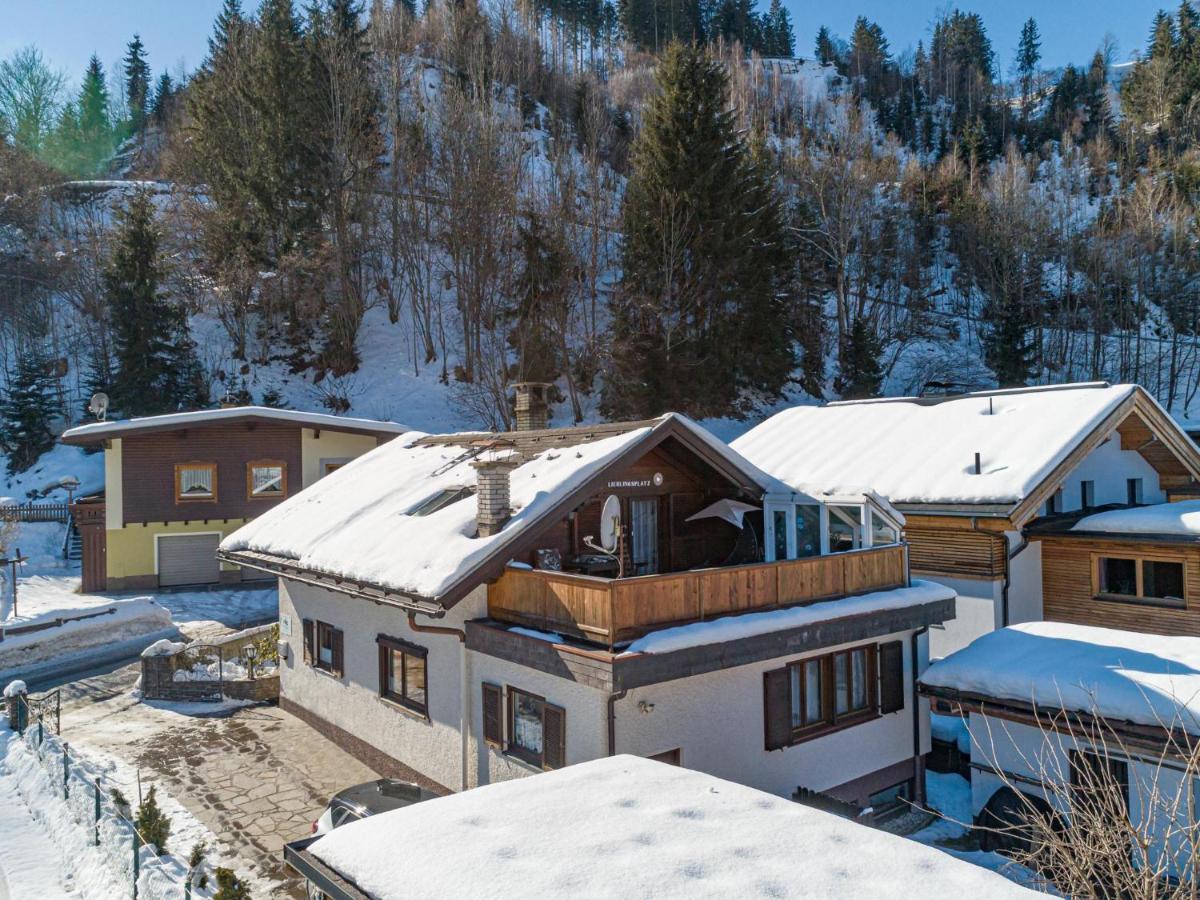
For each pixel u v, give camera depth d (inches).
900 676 507.2
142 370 1626.5
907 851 227.8
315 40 2026.3
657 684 390.9
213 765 549.0
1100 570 700.7
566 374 1765.5
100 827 422.0
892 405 934.4
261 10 2078.0
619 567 499.8
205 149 1983.3
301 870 234.5
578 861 215.9
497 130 2055.9
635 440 488.1
